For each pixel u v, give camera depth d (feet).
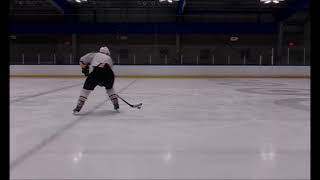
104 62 21.27
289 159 11.14
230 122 18.70
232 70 69.56
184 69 69.26
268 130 16.31
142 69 69.41
